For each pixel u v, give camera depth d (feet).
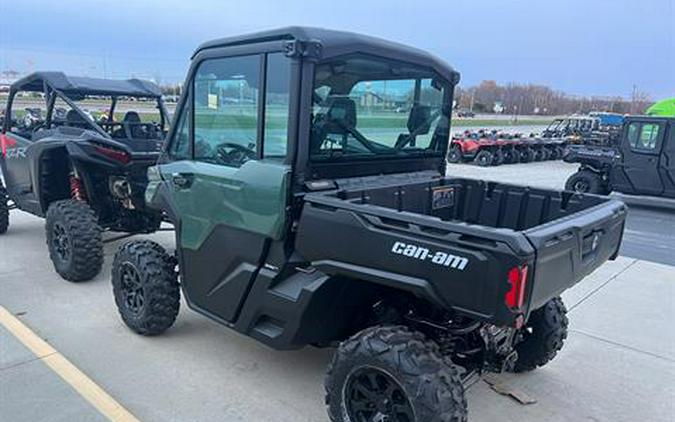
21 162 18.95
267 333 10.09
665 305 16.76
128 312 13.03
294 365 11.94
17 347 12.24
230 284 10.58
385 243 8.09
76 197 17.74
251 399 10.57
